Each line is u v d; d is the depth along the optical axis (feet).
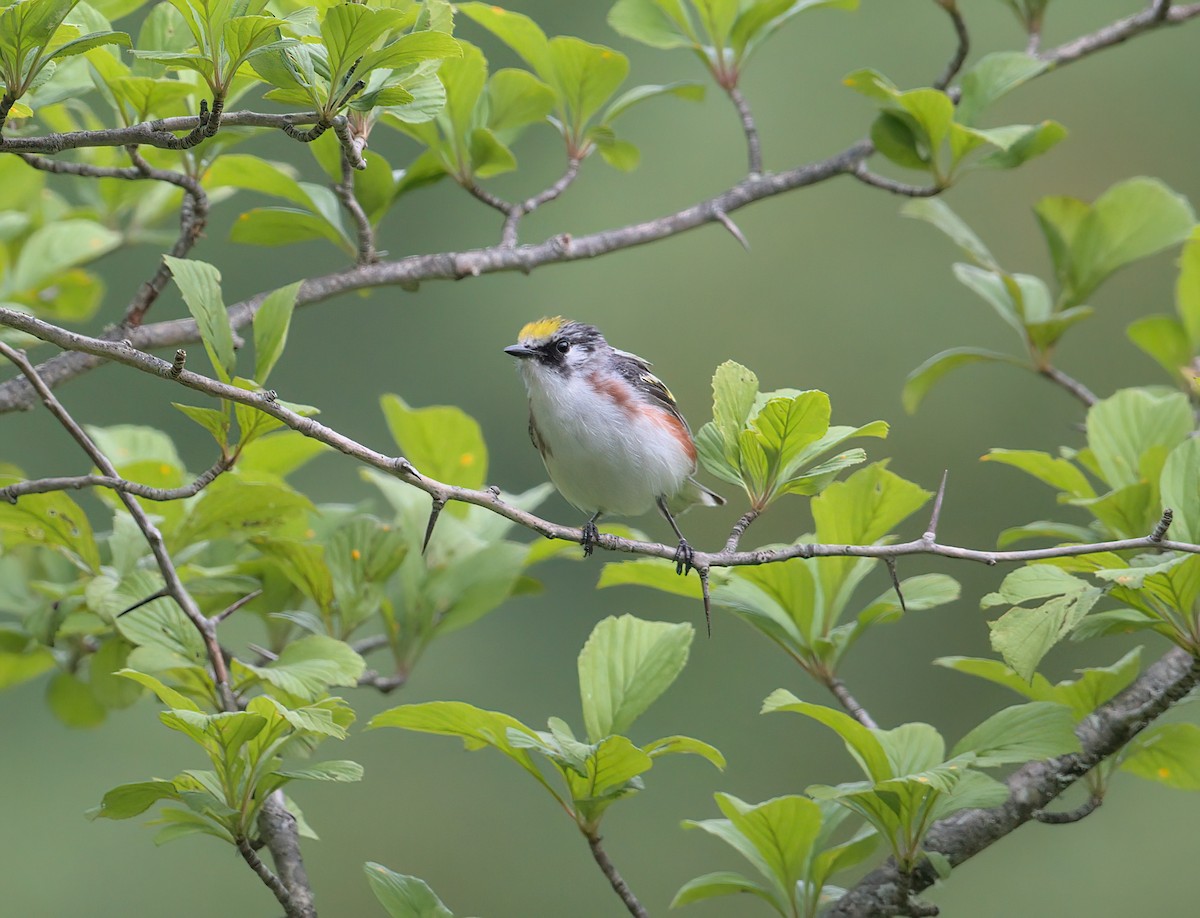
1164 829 54.70
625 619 25.08
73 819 54.03
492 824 58.03
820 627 27.32
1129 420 28.32
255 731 21.42
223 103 21.15
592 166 75.92
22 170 34.42
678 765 61.16
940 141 31.89
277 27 21.18
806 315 71.61
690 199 74.49
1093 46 34.71
